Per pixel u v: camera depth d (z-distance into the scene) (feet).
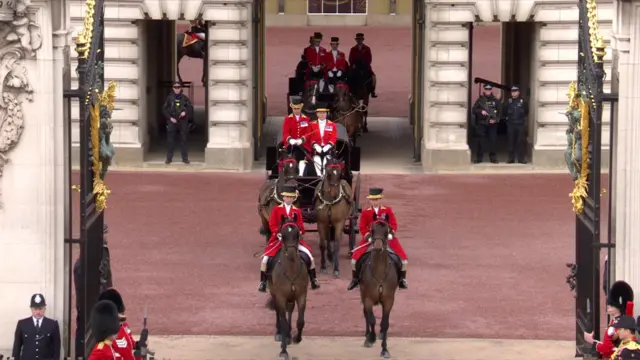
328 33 631.15
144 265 267.59
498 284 256.93
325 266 266.36
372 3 651.66
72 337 208.33
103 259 200.95
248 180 350.43
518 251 280.92
